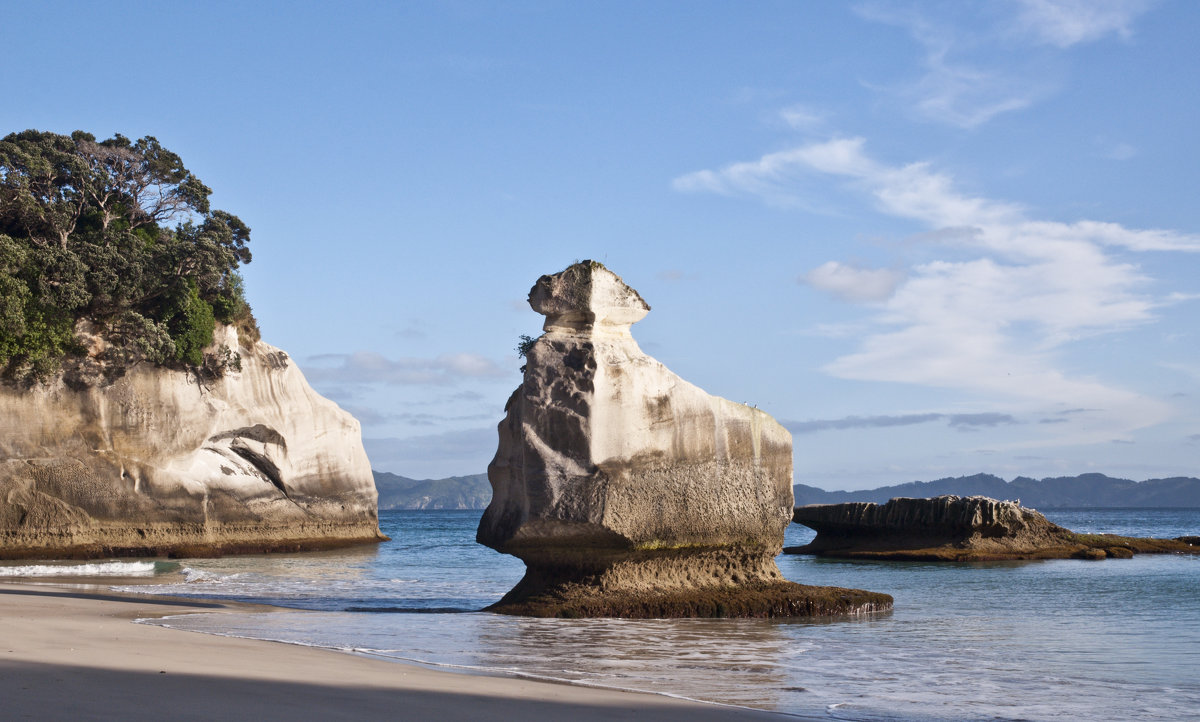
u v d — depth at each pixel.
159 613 16.22
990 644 14.85
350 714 8.06
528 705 8.95
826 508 46.78
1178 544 47.03
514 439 17.25
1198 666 13.02
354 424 56.28
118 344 41.16
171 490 42.94
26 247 37.69
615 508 16.44
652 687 10.64
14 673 8.97
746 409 18.67
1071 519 171.75
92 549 38.75
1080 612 19.69
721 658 12.83
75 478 39.69
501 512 17.58
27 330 36.97
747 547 18.55
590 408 16.41
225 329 47.50
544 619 16.27
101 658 10.17
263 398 50.12
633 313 17.34
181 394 43.84
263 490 49.75
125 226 44.94
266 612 17.16
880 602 19.30
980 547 42.00
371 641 13.43
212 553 42.50
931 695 10.84
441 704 8.73
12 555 36.91
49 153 42.28
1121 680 11.98
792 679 11.52
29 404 38.72
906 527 43.97
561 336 16.97
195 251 43.00
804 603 17.91
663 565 17.83
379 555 44.03
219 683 9.09
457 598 22.12
